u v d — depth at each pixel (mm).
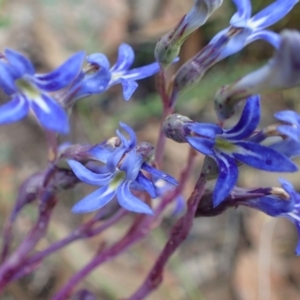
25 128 308
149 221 193
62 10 341
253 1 304
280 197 160
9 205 274
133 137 152
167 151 305
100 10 345
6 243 194
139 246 274
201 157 302
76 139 308
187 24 168
